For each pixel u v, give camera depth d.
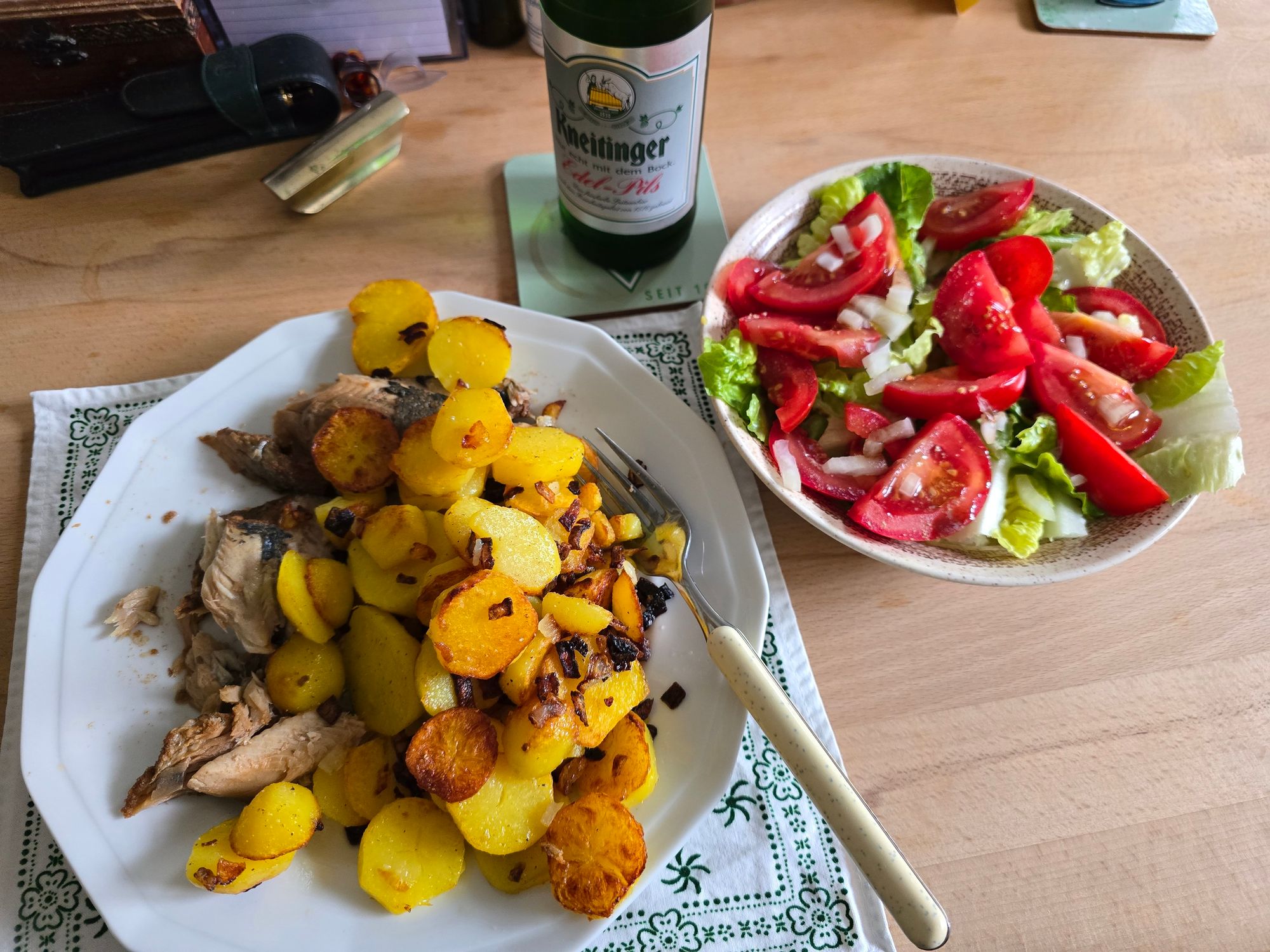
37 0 0.40
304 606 0.31
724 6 0.52
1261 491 0.37
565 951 0.27
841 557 0.36
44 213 0.43
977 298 0.37
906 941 0.30
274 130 0.45
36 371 0.39
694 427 0.36
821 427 0.38
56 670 0.31
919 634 0.35
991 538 0.35
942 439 0.35
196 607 0.33
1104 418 0.36
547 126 0.47
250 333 0.41
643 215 0.39
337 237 0.43
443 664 0.28
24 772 0.29
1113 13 0.51
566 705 0.29
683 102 0.35
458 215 0.44
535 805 0.29
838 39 0.51
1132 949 0.30
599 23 0.32
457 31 0.48
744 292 0.38
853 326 0.37
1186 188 0.45
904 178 0.40
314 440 0.34
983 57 0.50
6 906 0.29
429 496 0.33
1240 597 0.35
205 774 0.29
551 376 0.38
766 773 0.32
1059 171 0.46
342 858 0.29
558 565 0.32
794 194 0.40
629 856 0.27
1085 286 0.39
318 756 0.30
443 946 0.27
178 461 0.35
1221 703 0.33
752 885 0.30
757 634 0.32
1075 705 0.33
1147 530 0.33
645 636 0.33
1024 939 0.30
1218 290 0.42
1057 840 0.31
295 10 0.44
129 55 0.43
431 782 0.28
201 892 0.28
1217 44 0.51
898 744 0.33
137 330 0.40
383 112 0.43
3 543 0.36
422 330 0.37
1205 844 0.31
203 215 0.44
